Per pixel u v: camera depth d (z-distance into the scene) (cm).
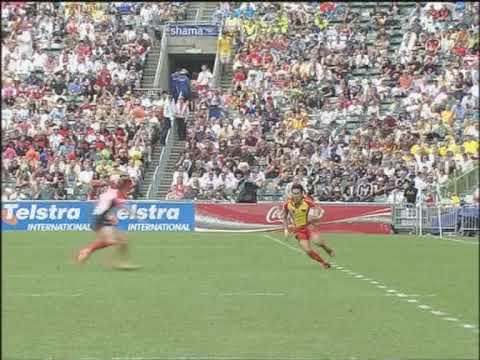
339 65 18112
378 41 18625
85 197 15550
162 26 19912
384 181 14812
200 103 17350
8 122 17150
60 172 15750
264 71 18212
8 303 5353
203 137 16450
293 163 15588
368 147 15662
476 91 16662
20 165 16025
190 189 15362
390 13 19412
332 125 16788
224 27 19425
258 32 19462
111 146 16200
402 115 16538
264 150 16050
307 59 18538
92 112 17275
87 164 15825
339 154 15762
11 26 19825
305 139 16112
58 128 16800
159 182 16012
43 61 18900
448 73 17200
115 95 18038
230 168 15550
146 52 19200
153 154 16325
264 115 16900
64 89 18138
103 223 7562
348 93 17275
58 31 19775
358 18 19562
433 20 18700
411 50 18200
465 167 14938
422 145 15438
